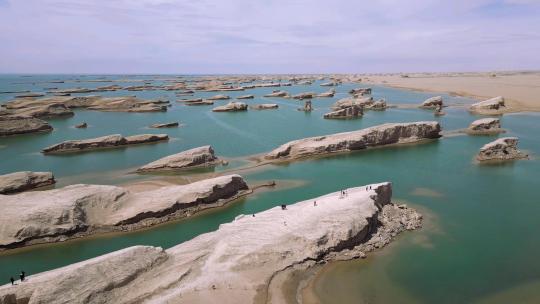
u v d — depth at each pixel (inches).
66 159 3147.1
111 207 1884.8
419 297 1261.1
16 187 2342.5
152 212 1881.2
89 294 1171.3
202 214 1963.6
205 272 1318.9
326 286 1314.0
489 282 1338.6
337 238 1493.6
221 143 3592.5
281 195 2217.0
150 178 2571.4
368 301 1239.5
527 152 3051.2
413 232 1705.2
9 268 1529.3
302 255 1419.8
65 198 1845.5
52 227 1715.1
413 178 2485.2
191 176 2578.7
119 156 3208.7
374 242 1569.9
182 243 1576.0
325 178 2524.6
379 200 1866.4
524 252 1535.4
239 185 2231.8
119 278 1243.8
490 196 2144.4
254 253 1401.3
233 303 1182.9
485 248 1566.2
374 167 2758.4
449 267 1428.4
